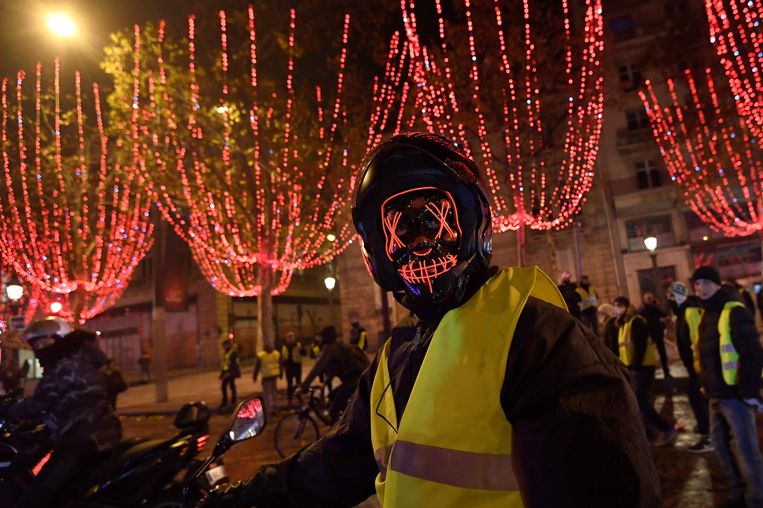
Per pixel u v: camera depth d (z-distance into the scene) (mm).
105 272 19875
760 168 22859
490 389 867
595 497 730
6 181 16562
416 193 1022
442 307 1011
